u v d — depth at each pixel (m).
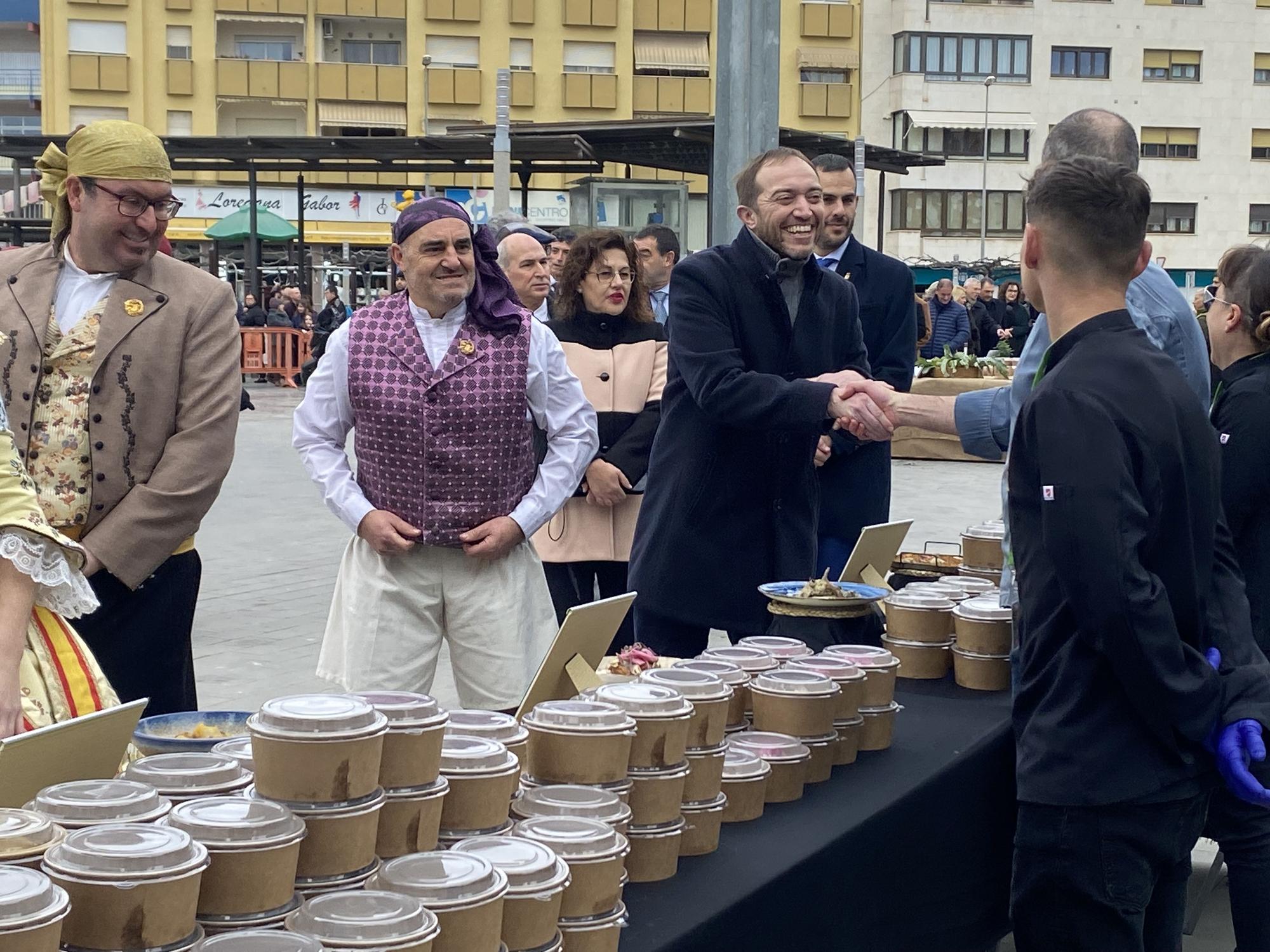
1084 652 2.75
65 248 3.68
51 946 1.47
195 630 7.53
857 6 55.16
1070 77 60.78
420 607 3.99
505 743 2.15
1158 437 2.67
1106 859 2.76
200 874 1.61
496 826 2.04
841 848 2.54
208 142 26.06
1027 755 2.84
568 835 1.97
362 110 51.56
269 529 11.01
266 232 31.97
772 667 3.01
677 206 22.08
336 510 4.00
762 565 4.30
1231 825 3.30
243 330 28.19
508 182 14.14
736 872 2.32
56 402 3.55
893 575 4.70
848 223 5.69
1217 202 62.84
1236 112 62.25
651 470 4.41
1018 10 59.84
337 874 1.81
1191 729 2.69
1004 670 3.66
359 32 52.16
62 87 50.19
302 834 1.73
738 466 4.26
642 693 2.36
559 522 5.78
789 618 3.67
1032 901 2.90
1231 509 4.05
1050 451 2.67
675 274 4.27
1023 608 2.90
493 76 52.06
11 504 2.58
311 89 51.12
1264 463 4.01
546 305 6.59
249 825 1.69
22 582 2.60
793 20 54.88
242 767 1.97
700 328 4.15
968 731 3.26
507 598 4.03
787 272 4.30
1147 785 2.71
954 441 16.64
